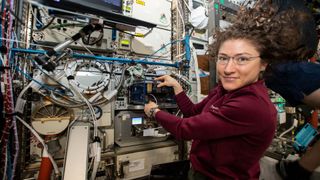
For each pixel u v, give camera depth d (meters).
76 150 1.00
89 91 1.26
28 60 1.16
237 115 0.66
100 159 1.19
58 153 1.22
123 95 1.46
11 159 1.08
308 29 1.12
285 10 0.98
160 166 1.44
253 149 0.70
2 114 1.03
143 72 1.48
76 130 1.10
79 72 1.25
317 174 1.05
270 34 0.71
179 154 1.65
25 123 1.06
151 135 1.52
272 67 0.79
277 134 1.95
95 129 1.19
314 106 0.76
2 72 1.02
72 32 1.28
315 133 1.51
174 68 1.72
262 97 0.69
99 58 1.23
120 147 1.47
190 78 1.75
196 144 0.85
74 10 1.02
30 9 1.20
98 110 1.33
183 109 1.17
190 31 1.87
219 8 1.79
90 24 1.12
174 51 1.88
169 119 0.83
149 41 1.77
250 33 0.70
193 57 1.77
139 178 1.45
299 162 1.01
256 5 0.92
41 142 1.08
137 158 1.45
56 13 1.08
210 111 0.74
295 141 1.54
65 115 1.23
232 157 0.72
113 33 1.44
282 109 2.02
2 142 1.03
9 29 1.07
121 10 1.23
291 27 0.80
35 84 1.12
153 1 1.80
